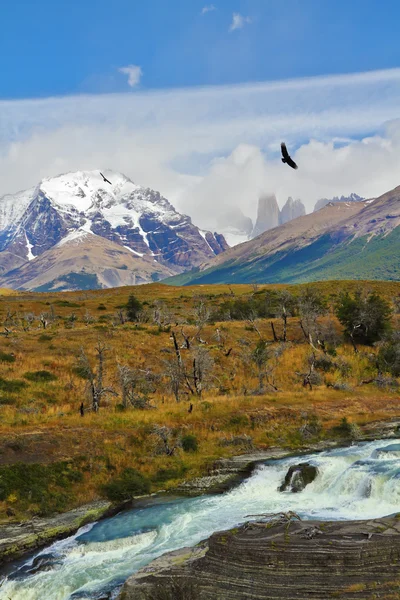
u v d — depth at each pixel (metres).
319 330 80.69
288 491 33.91
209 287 155.62
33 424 41.81
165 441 39.84
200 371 57.62
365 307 77.50
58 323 94.50
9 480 32.81
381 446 40.97
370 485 30.36
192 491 34.88
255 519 28.20
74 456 36.62
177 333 77.12
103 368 61.62
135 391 55.03
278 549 21.23
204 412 46.34
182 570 21.89
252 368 66.38
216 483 35.97
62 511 31.97
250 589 20.30
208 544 22.88
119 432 40.50
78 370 59.78
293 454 41.00
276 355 69.69
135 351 68.19
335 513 28.56
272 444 43.12
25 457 35.44
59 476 34.50
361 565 20.05
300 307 87.00
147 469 37.28
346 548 20.66
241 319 97.31
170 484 35.97
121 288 165.62
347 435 45.22
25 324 91.31
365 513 28.11
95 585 23.11
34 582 24.03
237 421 45.50
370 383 62.44
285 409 48.69
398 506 28.53
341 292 113.81
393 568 19.75
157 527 28.77
